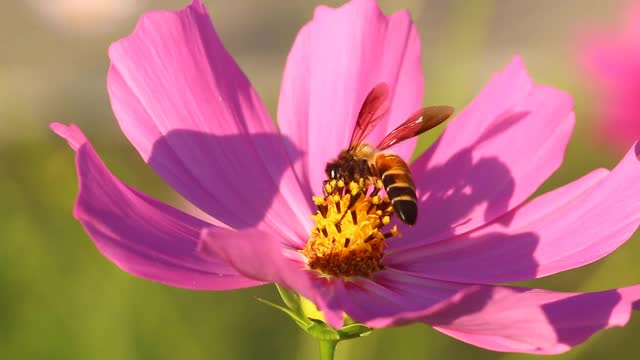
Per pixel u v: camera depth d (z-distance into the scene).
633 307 0.35
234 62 0.39
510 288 0.36
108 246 0.35
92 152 0.35
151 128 0.38
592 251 0.37
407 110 0.40
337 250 0.39
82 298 0.47
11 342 0.47
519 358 0.43
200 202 0.38
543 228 0.38
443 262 0.39
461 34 0.47
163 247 0.36
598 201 0.38
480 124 0.40
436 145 0.40
